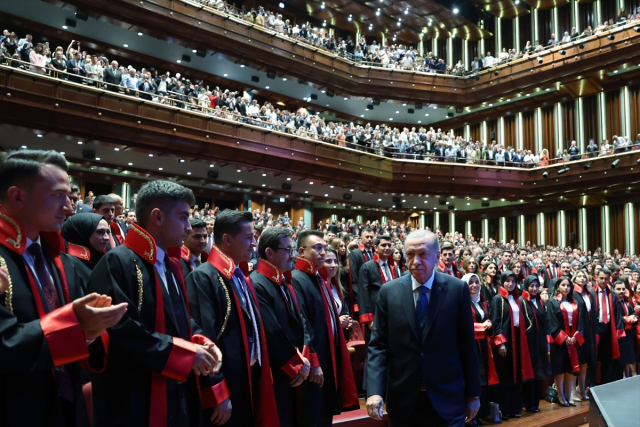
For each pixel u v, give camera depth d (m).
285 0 19.81
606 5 20.02
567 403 5.78
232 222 2.62
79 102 11.07
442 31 22.70
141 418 1.80
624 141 17.06
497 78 19.38
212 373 2.18
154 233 2.04
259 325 2.58
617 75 18.30
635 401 1.68
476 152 18.66
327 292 3.48
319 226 14.48
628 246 18.56
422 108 20.55
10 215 1.55
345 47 18.97
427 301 2.77
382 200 20.11
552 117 20.28
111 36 14.45
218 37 15.05
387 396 2.80
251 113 14.39
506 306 5.25
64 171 1.67
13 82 10.23
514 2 21.22
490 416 5.04
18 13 13.02
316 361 2.98
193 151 13.04
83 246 2.59
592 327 6.23
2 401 1.44
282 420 2.72
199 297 2.40
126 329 1.77
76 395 1.67
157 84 13.10
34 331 1.39
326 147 15.68
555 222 20.53
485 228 22.47
